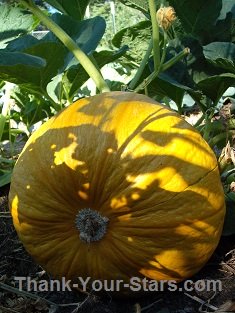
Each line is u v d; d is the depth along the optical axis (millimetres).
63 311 492
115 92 490
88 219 443
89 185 435
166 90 647
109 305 486
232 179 575
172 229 438
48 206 452
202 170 450
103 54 652
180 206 438
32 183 455
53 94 832
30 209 458
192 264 466
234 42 701
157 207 434
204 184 449
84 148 438
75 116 462
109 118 451
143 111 458
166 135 447
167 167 435
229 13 683
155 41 585
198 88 606
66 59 627
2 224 651
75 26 685
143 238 441
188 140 452
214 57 635
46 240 466
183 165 442
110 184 433
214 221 460
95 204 442
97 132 444
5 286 518
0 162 840
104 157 434
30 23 779
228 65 589
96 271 463
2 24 779
